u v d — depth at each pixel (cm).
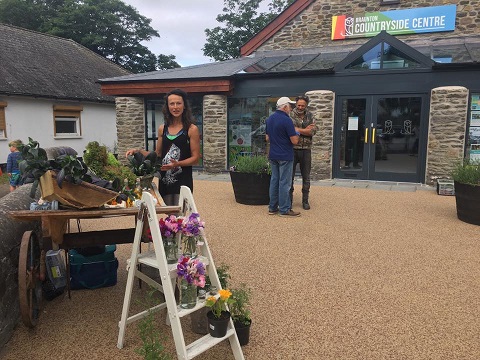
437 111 880
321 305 328
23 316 270
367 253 456
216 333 239
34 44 1789
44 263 319
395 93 945
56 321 303
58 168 274
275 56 1268
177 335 226
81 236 334
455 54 970
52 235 289
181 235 275
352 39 1195
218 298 245
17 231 310
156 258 255
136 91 1166
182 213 302
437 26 1104
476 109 891
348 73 978
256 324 298
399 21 1137
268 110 1093
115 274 371
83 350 264
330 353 262
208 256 269
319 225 577
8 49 1590
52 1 3275
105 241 338
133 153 336
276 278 384
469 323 299
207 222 595
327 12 1213
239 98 1120
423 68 912
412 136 952
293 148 638
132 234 343
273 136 607
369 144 987
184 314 232
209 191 866
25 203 361
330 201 749
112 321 303
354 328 292
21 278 264
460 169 611
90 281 361
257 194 709
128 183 335
